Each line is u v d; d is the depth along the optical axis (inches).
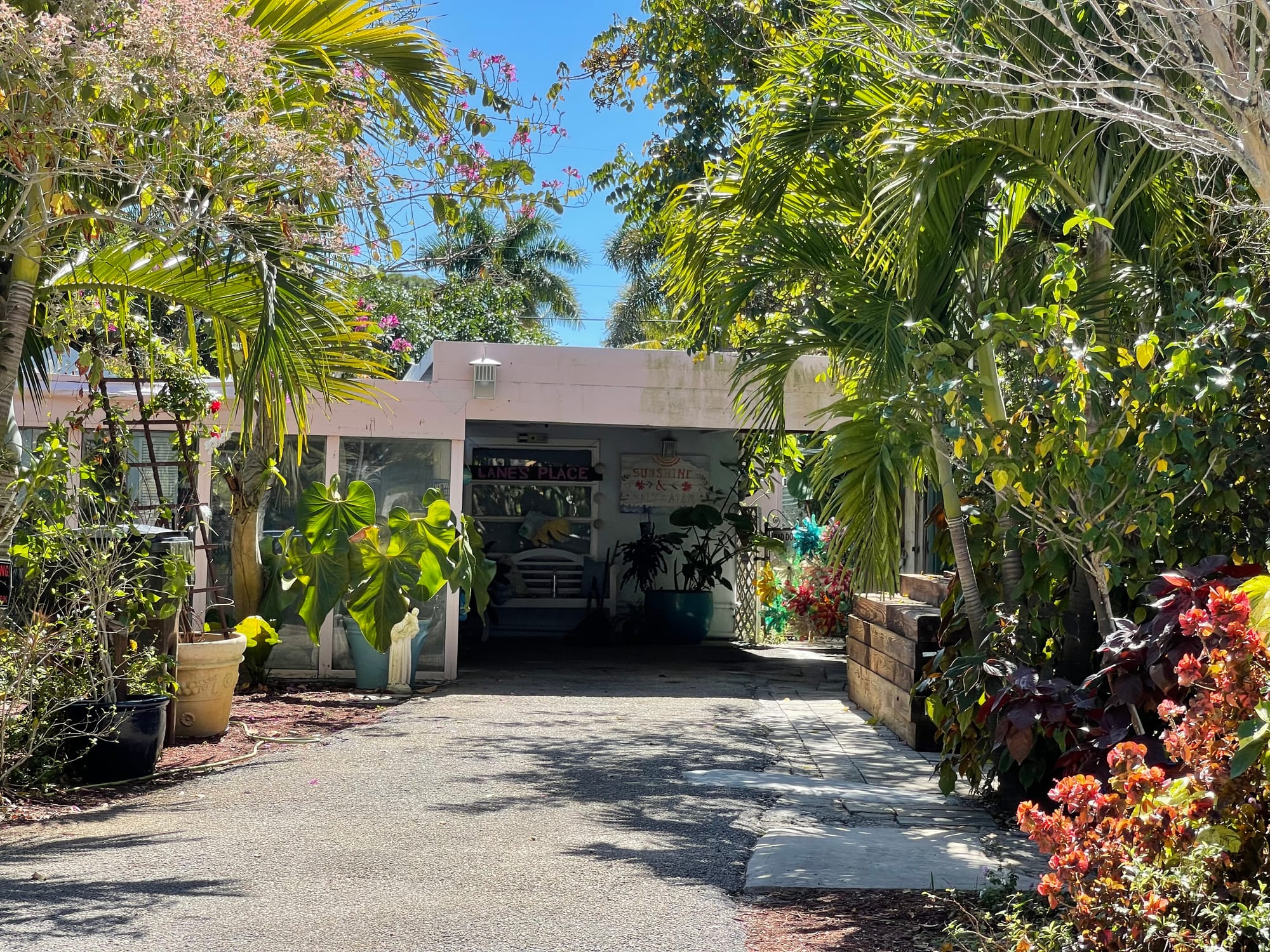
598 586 654.5
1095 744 189.0
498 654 557.3
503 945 158.6
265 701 395.5
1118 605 247.4
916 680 323.0
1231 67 152.9
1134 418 199.0
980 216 266.2
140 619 287.1
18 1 225.0
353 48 276.8
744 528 612.4
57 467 269.0
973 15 223.8
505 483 657.6
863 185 292.4
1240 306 190.5
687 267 326.6
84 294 291.0
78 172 229.3
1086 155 248.7
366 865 199.0
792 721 373.1
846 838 219.1
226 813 241.0
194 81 215.8
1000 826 232.4
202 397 336.8
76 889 183.5
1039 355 204.4
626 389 483.5
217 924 166.1
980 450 207.2
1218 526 218.1
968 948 150.9
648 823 232.4
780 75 295.3
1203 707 129.6
